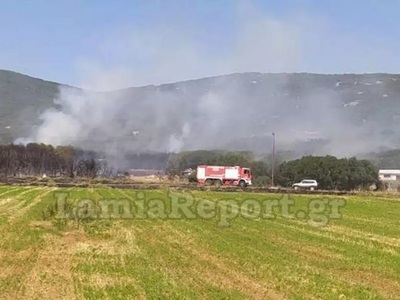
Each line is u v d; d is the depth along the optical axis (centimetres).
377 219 4522
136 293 1733
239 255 2503
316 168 11781
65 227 3478
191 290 1770
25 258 2397
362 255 2614
